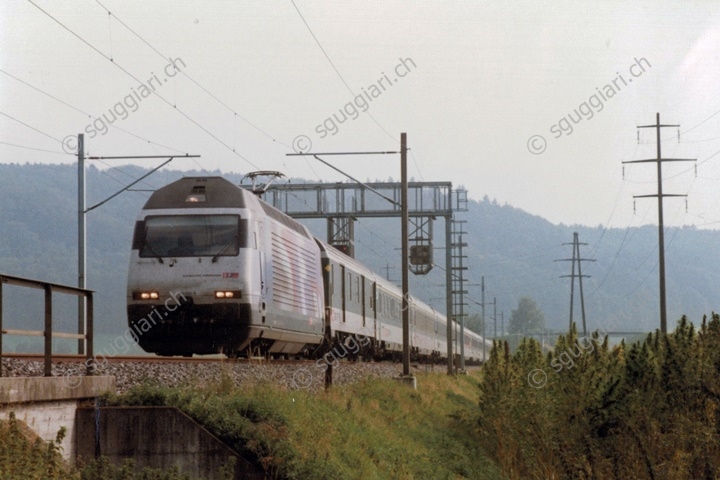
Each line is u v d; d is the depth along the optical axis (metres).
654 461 53.62
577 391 59.03
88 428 35.06
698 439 53.72
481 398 73.56
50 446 28.28
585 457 55.00
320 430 43.59
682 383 57.62
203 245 57.25
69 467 30.78
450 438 65.50
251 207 59.28
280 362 64.00
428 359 167.62
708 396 57.31
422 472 50.19
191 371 48.22
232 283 56.62
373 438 50.97
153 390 36.66
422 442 59.81
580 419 57.94
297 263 69.81
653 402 57.44
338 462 41.28
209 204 58.22
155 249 57.31
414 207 120.94
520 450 62.25
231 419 36.94
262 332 59.47
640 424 55.59
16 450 26.86
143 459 35.44
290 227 70.00
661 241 116.00
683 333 61.16
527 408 62.31
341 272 89.75
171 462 35.56
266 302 59.62
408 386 78.38
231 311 56.41
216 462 35.75
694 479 53.59
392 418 60.53
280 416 40.56
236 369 51.09
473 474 57.16
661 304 112.69
